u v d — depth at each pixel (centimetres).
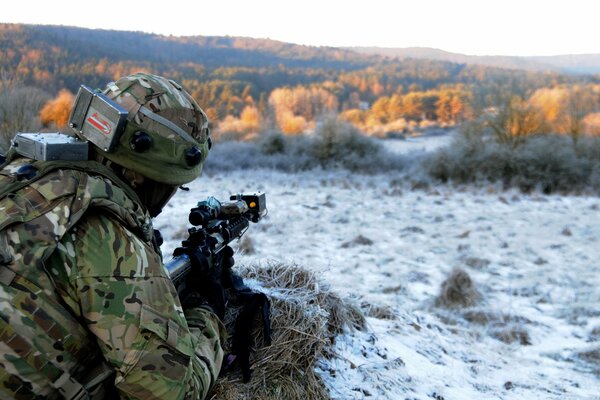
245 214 217
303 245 854
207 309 175
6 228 125
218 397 218
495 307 586
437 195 1509
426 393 303
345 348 305
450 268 764
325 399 248
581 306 604
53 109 1862
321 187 1628
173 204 1124
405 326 405
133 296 130
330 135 2297
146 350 129
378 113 8906
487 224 1088
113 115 140
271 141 2408
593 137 2008
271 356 239
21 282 123
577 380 413
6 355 121
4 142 1528
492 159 1809
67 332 126
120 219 137
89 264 129
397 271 729
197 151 156
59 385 127
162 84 153
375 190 1585
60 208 129
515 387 362
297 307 258
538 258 818
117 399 139
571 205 1372
